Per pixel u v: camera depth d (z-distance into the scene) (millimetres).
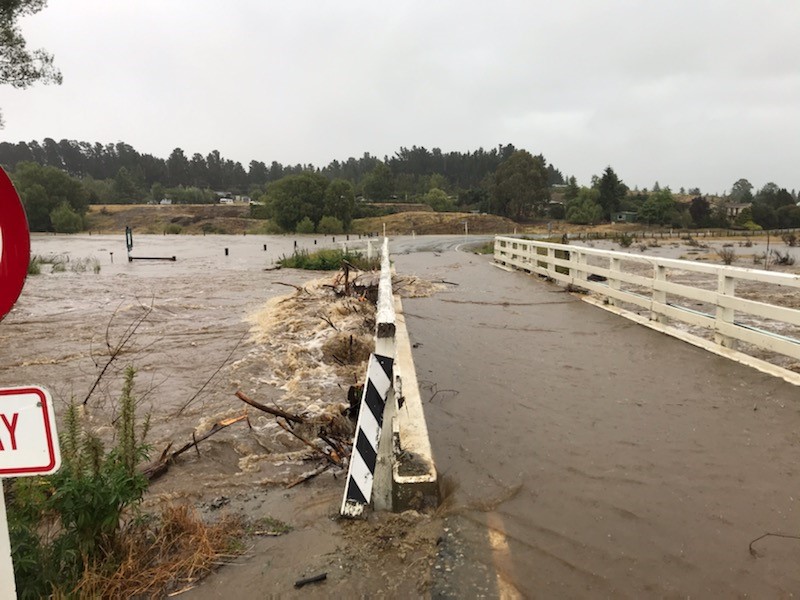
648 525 3451
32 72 19766
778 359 7285
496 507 3674
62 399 6051
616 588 2879
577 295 12633
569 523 3482
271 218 80812
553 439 4770
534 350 7906
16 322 10461
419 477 3656
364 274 17312
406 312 11188
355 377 6656
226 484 4062
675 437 4730
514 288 14461
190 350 8266
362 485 3451
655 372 6602
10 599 2021
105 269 22828
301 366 7062
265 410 4805
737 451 4422
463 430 5016
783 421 4953
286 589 2848
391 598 2785
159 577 2889
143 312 11531
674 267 8422
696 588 2879
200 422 5344
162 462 4348
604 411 5402
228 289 15578
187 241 53531
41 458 1953
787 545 3207
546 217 109875
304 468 4320
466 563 3066
